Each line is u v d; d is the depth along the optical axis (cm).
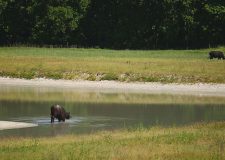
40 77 13212
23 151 4800
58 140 5603
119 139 5459
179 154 4566
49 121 7531
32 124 7238
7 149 4931
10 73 13488
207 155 4534
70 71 13262
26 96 10531
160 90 11712
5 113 8275
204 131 5959
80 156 4519
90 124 7300
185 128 6378
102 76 12838
